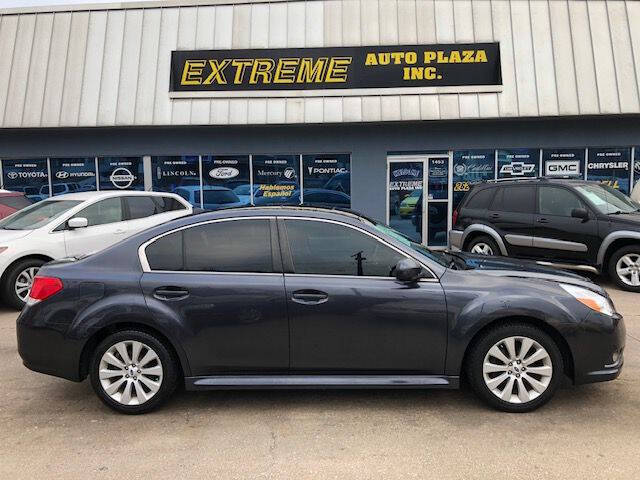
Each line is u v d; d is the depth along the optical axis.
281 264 3.95
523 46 11.45
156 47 11.85
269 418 3.89
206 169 12.34
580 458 3.26
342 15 11.70
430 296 3.83
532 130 11.94
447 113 11.31
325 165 12.25
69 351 3.91
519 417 3.83
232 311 3.86
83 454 3.41
